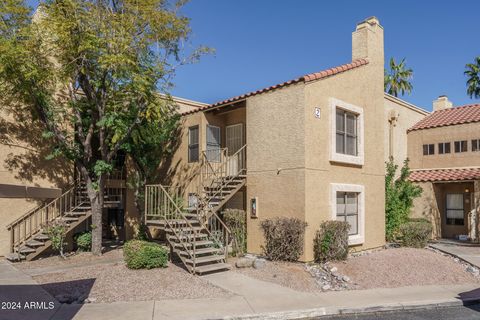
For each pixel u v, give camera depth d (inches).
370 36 597.6
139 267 420.5
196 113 640.4
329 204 494.9
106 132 548.1
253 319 283.3
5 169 533.6
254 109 538.9
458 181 723.4
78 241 560.7
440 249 596.4
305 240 456.8
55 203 570.9
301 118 470.9
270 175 506.6
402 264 462.6
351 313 309.6
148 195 634.8
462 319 300.4
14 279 386.9
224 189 548.7
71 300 316.5
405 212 700.7
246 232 535.5
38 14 486.0
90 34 449.4
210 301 316.8
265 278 393.7
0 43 423.5
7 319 266.1
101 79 506.9
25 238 538.3
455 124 778.2
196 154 636.1
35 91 473.4
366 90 579.2
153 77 513.3
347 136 542.9
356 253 532.4
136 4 483.2
